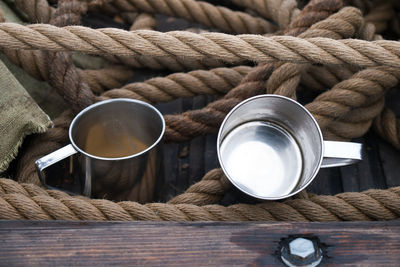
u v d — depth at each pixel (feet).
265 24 2.72
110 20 2.87
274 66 2.21
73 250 1.65
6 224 1.69
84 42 1.90
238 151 1.99
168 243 1.66
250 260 1.63
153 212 1.90
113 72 2.55
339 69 2.39
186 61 2.57
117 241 1.67
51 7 2.54
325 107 2.19
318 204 1.95
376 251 1.65
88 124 2.04
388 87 2.25
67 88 2.25
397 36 2.84
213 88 2.39
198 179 2.28
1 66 2.13
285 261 1.62
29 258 1.64
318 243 1.66
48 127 2.15
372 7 2.79
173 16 2.75
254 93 2.22
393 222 1.71
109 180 1.94
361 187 2.24
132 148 2.15
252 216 1.89
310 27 2.30
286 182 1.94
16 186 1.96
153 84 2.37
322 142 1.81
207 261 1.64
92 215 1.87
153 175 2.01
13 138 2.10
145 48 1.91
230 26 2.73
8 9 2.56
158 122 2.02
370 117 2.29
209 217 1.90
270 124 2.03
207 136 2.43
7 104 2.09
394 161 2.33
